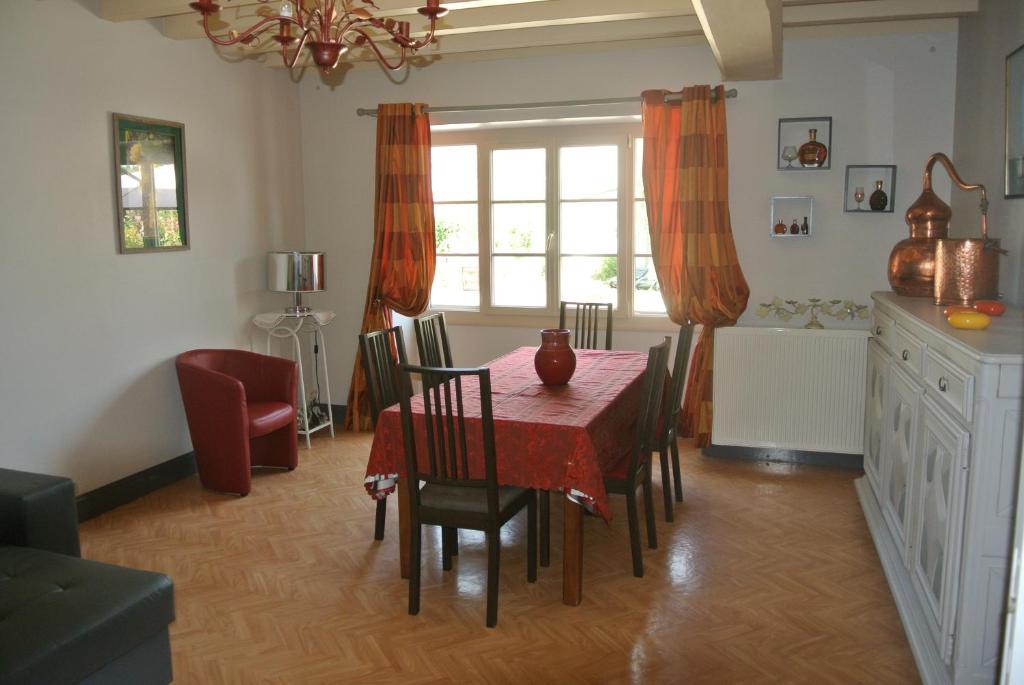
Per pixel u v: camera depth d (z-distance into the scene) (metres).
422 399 3.40
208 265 4.90
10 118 3.60
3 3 3.54
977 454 2.19
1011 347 2.23
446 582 3.33
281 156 5.60
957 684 2.29
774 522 3.95
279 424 4.59
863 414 4.66
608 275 5.57
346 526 3.94
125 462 4.31
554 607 3.11
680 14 3.95
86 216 4.01
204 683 2.61
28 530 2.73
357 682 2.62
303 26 2.63
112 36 4.12
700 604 3.12
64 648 2.12
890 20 4.48
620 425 3.50
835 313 4.83
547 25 4.38
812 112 4.80
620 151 5.42
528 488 3.20
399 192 5.45
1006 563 2.20
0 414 3.61
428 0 2.70
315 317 5.26
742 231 5.00
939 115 4.61
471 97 5.42
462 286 5.93
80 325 4.00
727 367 4.86
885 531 3.51
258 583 3.33
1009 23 3.53
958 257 3.22
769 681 2.59
